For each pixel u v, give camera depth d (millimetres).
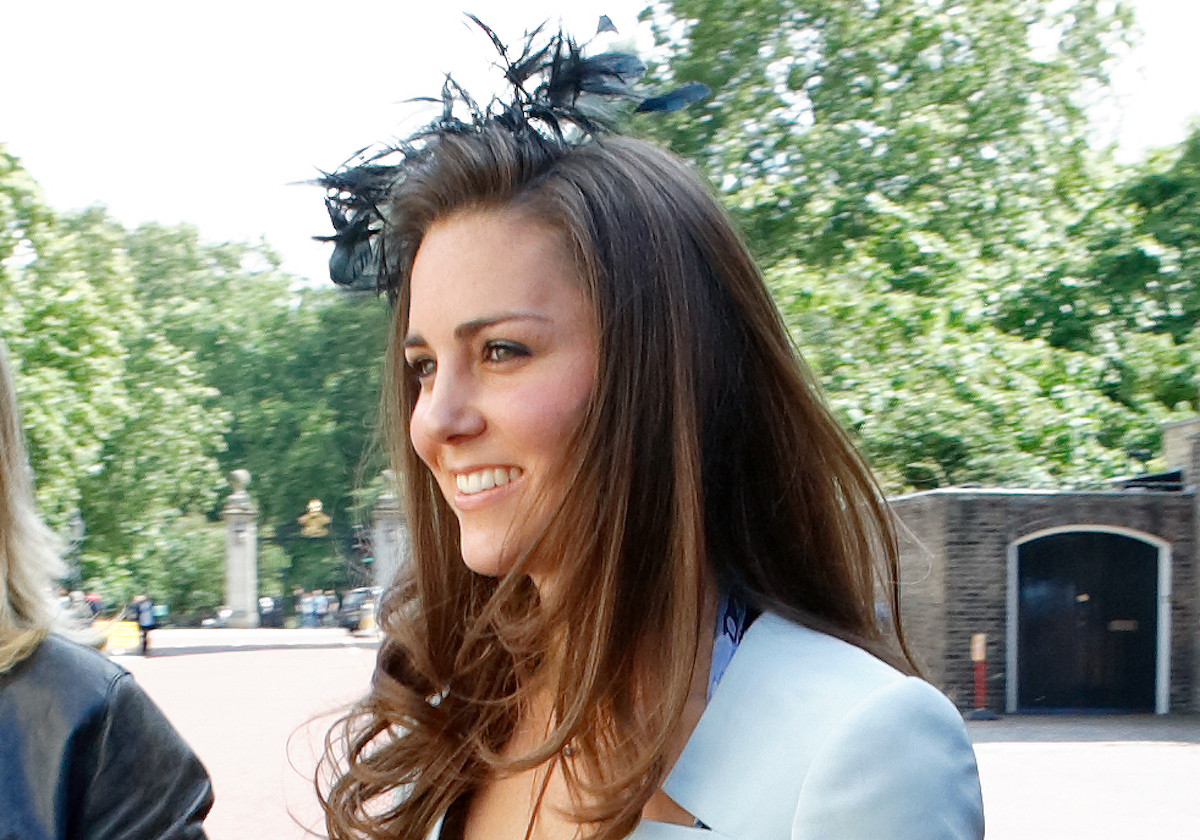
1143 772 10141
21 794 1630
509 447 1102
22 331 25391
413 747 1354
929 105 19609
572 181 1116
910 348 14781
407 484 1432
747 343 1160
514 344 1096
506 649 1290
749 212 17688
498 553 1120
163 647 31859
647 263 1104
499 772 1238
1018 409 14711
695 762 1039
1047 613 14492
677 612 1058
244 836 7637
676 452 1085
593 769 1083
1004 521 14422
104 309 28078
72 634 1881
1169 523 14508
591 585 1076
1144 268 18203
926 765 947
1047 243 18062
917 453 15320
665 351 1099
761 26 20031
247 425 48375
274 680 20703
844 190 19203
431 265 1145
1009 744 11867
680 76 20047
